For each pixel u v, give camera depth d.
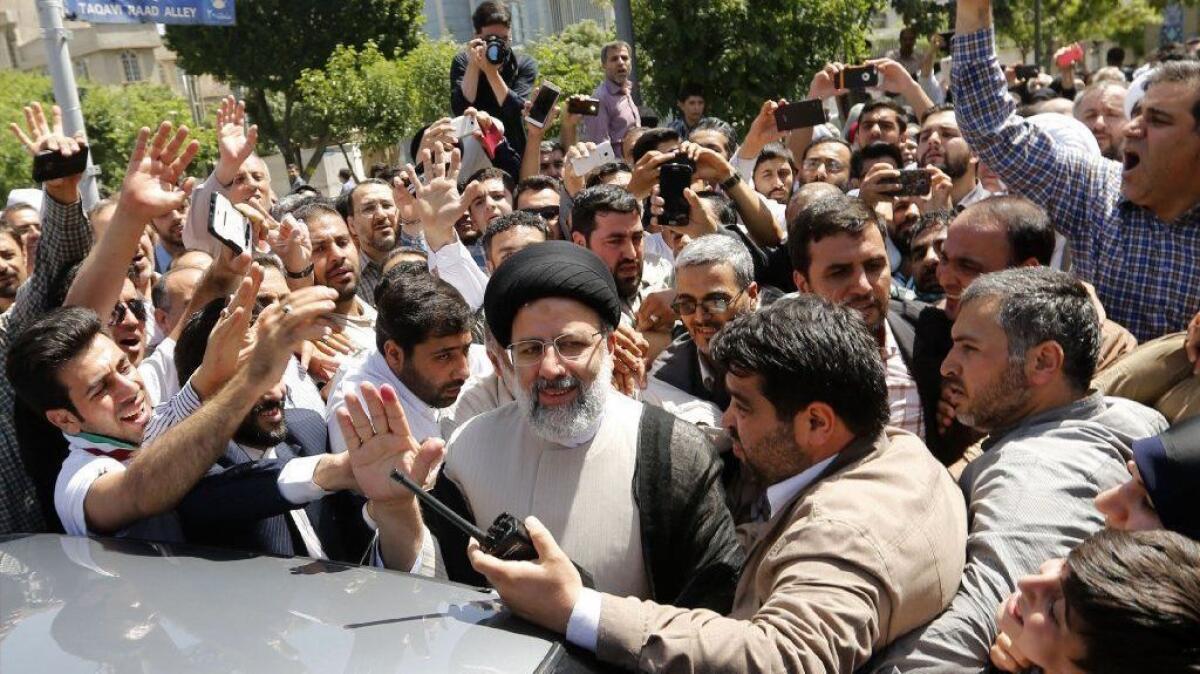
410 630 1.73
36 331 2.47
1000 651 1.88
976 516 2.20
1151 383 2.70
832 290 3.26
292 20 27.28
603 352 2.45
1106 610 1.46
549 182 5.50
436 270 4.51
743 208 4.59
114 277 3.08
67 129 6.77
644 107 10.13
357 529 2.77
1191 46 7.73
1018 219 3.16
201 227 4.23
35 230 5.28
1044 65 26.45
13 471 3.01
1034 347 2.37
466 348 3.16
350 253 4.51
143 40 52.03
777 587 1.91
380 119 18.61
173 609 1.76
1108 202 3.50
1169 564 1.48
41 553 2.02
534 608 1.86
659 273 5.11
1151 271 3.36
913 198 4.87
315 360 3.93
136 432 2.57
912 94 6.45
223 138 4.24
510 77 7.68
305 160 31.09
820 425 2.10
